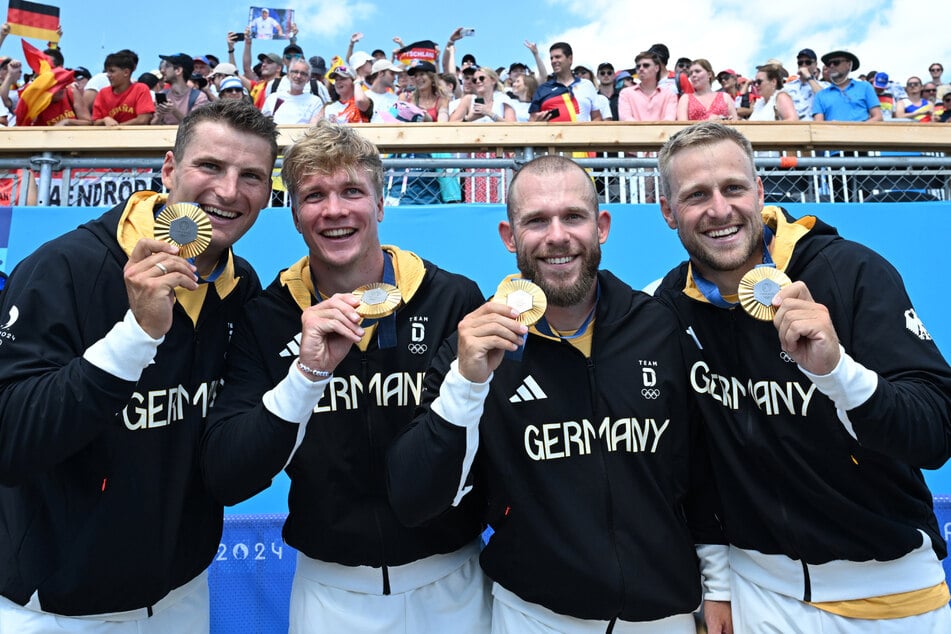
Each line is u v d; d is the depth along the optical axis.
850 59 6.18
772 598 1.91
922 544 1.83
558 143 3.91
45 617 1.77
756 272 1.69
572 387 1.87
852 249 1.87
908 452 1.57
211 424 1.86
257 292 2.30
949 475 3.37
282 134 3.96
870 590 1.81
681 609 1.81
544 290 1.88
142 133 3.86
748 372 1.88
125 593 1.78
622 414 1.86
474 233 3.73
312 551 1.98
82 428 1.54
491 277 3.71
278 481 3.35
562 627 1.83
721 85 6.89
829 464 1.80
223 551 3.04
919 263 3.72
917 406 1.57
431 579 2.03
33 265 1.76
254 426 1.71
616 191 4.09
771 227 2.06
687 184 1.88
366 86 6.29
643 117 5.80
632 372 1.89
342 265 1.97
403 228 3.72
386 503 1.96
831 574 1.82
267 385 1.97
